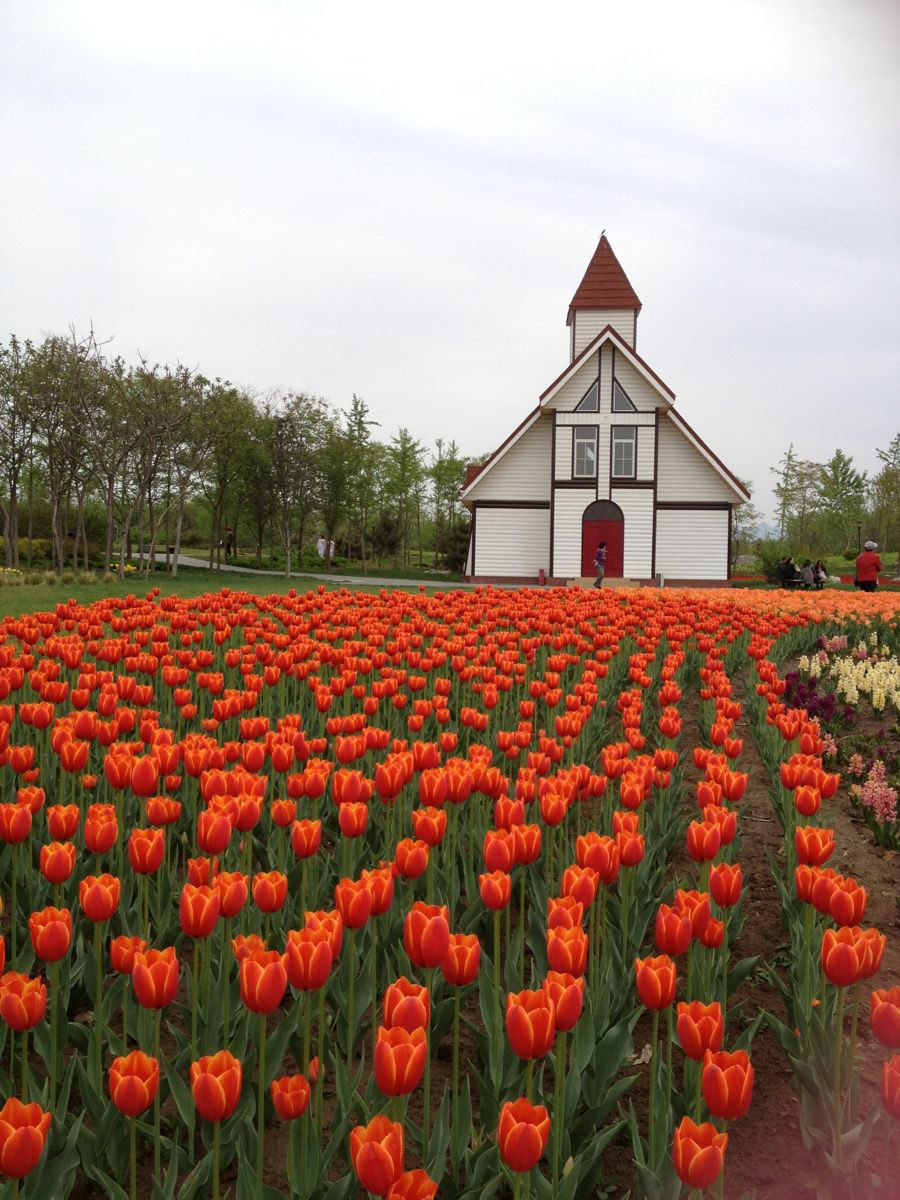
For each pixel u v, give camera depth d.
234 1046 3.61
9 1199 2.64
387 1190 2.10
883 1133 3.57
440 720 7.26
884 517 72.56
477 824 5.70
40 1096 3.29
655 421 46.59
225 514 73.00
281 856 4.78
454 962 2.95
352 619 11.86
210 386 49.47
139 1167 3.56
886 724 10.79
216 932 4.31
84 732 5.87
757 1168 3.54
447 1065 4.27
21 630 9.47
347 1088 3.27
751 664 12.95
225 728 7.98
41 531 70.38
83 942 4.45
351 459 67.19
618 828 4.27
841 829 7.34
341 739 5.72
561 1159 3.25
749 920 5.70
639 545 46.59
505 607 14.09
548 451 48.47
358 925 3.27
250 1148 3.18
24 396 44.50
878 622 16.34
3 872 4.90
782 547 79.75
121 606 13.09
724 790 5.08
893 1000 2.70
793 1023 4.01
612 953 4.26
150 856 3.55
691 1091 3.43
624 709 7.04
